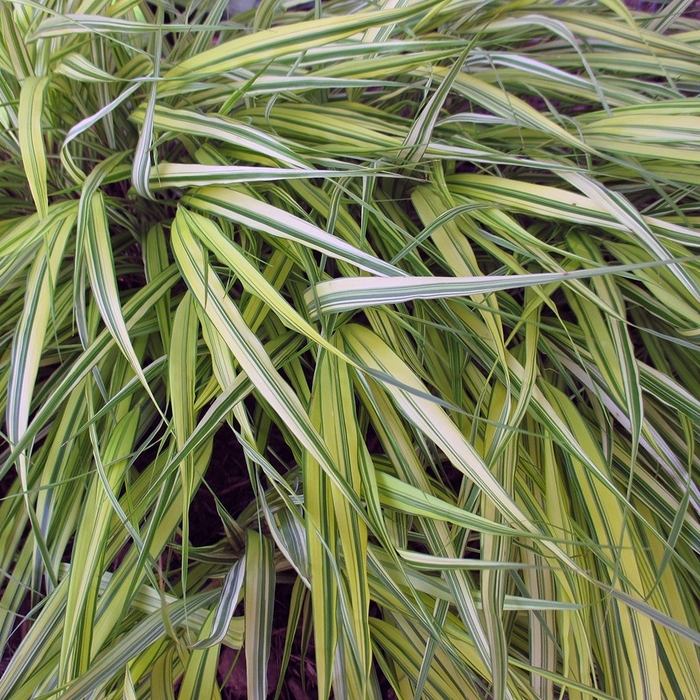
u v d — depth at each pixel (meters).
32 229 0.39
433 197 0.43
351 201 0.44
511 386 0.40
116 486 0.37
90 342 0.39
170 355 0.37
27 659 0.37
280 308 0.35
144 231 0.47
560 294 0.51
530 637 0.39
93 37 0.43
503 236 0.41
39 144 0.36
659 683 0.36
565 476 0.42
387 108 0.50
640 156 0.45
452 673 0.39
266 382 0.34
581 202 0.40
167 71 0.43
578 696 0.38
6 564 0.41
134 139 0.49
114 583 0.38
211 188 0.39
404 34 0.46
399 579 0.39
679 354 0.47
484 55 0.46
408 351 0.41
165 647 0.38
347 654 0.36
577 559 0.39
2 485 0.47
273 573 0.39
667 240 0.43
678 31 0.58
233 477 0.48
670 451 0.40
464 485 0.40
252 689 0.35
